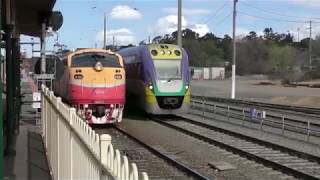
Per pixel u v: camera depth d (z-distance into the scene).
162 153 16.31
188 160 15.82
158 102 28.42
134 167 4.33
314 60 118.50
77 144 7.48
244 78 124.44
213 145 18.81
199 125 25.55
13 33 15.55
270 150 17.66
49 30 21.45
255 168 14.60
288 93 60.62
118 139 20.48
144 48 29.58
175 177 13.23
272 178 13.22
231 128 24.48
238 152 16.91
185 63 29.08
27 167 11.81
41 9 18.31
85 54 24.45
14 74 16.14
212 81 105.12
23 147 14.86
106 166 5.33
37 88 24.95
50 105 12.94
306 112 33.16
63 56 27.86
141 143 18.92
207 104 31.91
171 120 28.41
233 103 39.59
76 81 23.86
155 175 13.45
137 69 30.23
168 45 29.64
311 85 79.38
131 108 32.59
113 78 24.23
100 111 24.05
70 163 8.27
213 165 14.70
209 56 147.38
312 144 19.67
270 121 24.91
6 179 10.41
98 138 5.77
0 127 7.98
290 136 21.89
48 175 10.96
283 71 104.06
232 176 13.51
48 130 13.43
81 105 23.86
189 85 29.17
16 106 17.31
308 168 14.65
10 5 13.58
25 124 21.08
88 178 6.43
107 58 24.53
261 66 141.38
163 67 28.66
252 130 23.92
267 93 60.94
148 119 29.19
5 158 12.96
